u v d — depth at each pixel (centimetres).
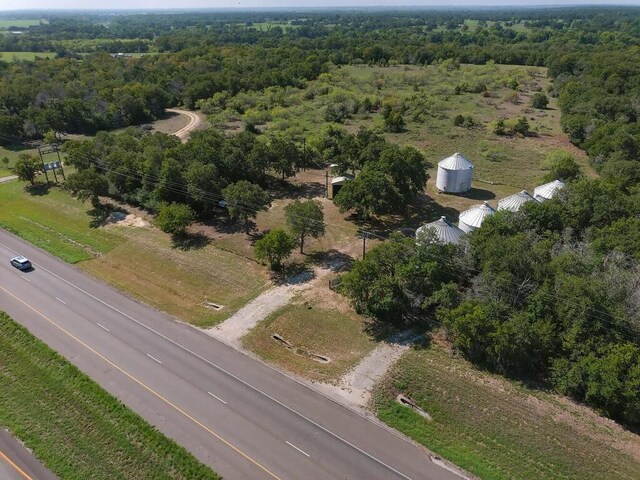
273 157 8638
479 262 5222
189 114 14800
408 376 4438
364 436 3878
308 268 6238
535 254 4975
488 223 5688
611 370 3872
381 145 8162
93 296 5816
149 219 7681
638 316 4253
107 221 7725
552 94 15850
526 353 4375
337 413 4094
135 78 16912
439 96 15438
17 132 12062
